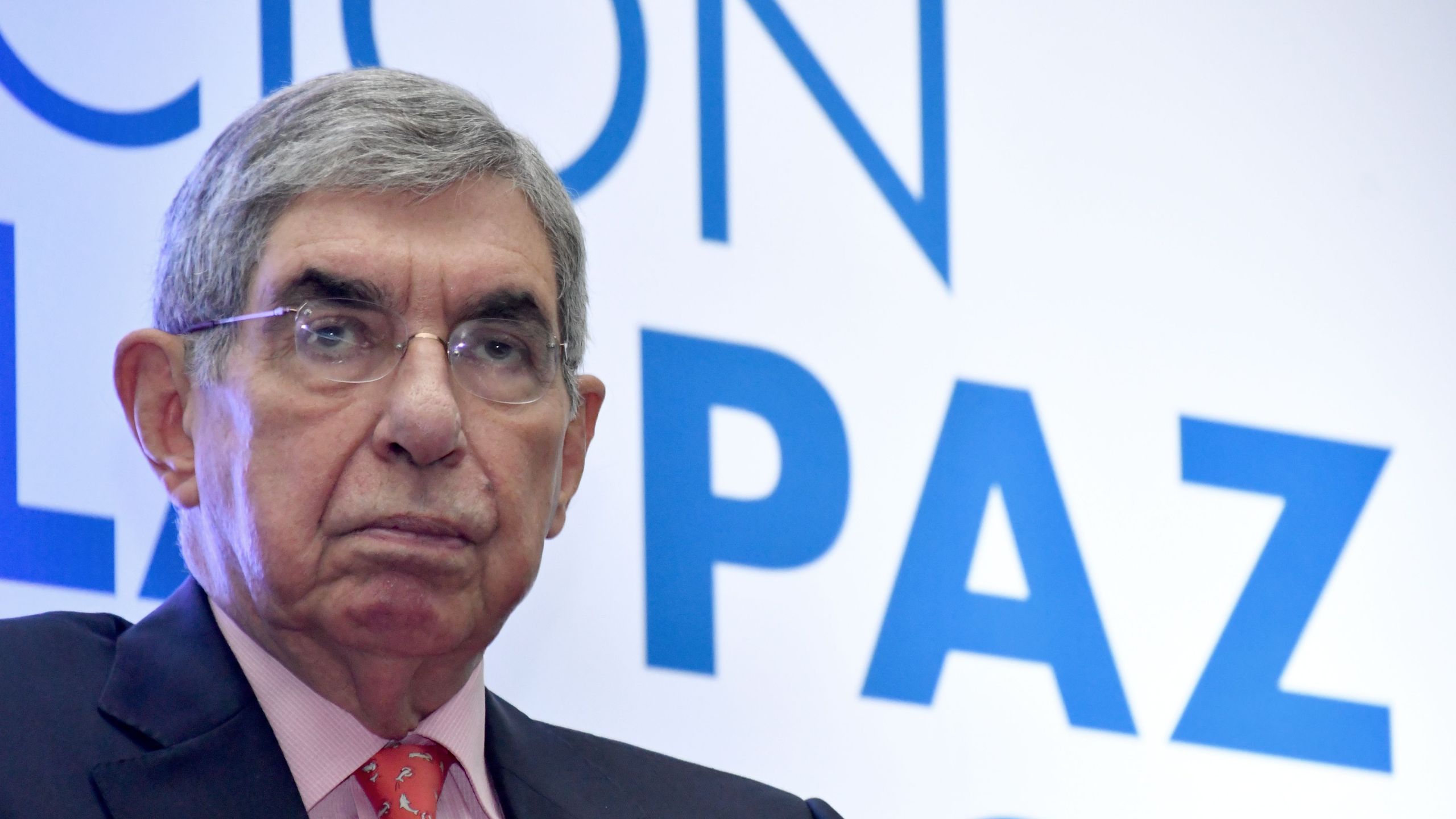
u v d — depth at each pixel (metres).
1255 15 9.68
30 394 6.92
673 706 7.61
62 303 7.05
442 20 8.03
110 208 7.21
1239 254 9.23
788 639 7.86
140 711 4.90
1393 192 9.68
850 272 8.44
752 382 8.12
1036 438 8.55
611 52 8.28
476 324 5.20
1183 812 8.26
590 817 5.39
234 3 7.62
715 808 5.66
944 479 8.32
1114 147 9.13
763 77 8.52
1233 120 9.45
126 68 7.38
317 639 5.11
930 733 7.96
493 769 5.38
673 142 8.27
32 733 4.73
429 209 5.23
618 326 7.94
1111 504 8.59
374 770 5.18
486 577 5.12
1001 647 8.18
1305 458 9.04
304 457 4.99
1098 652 8.34
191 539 5.45
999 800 7.97
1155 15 9.45
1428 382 9.42
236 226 5.20
